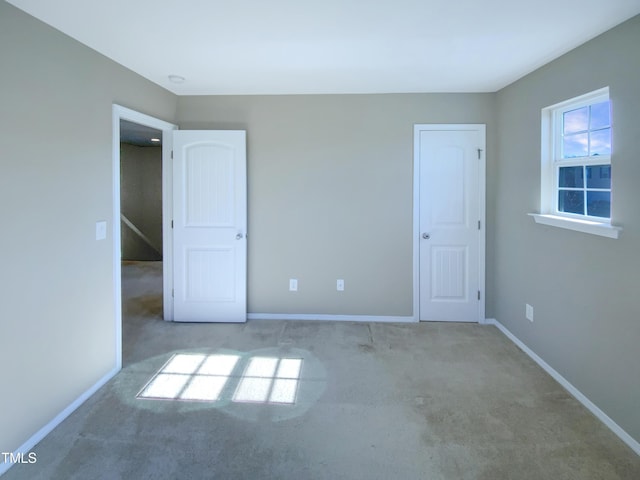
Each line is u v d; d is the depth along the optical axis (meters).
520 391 2.50
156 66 2.83
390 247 3.78
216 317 3.80
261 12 2.00
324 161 3.74
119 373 2.74
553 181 2.79
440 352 3.10
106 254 2.62
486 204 3.69
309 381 2.62
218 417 2.20
